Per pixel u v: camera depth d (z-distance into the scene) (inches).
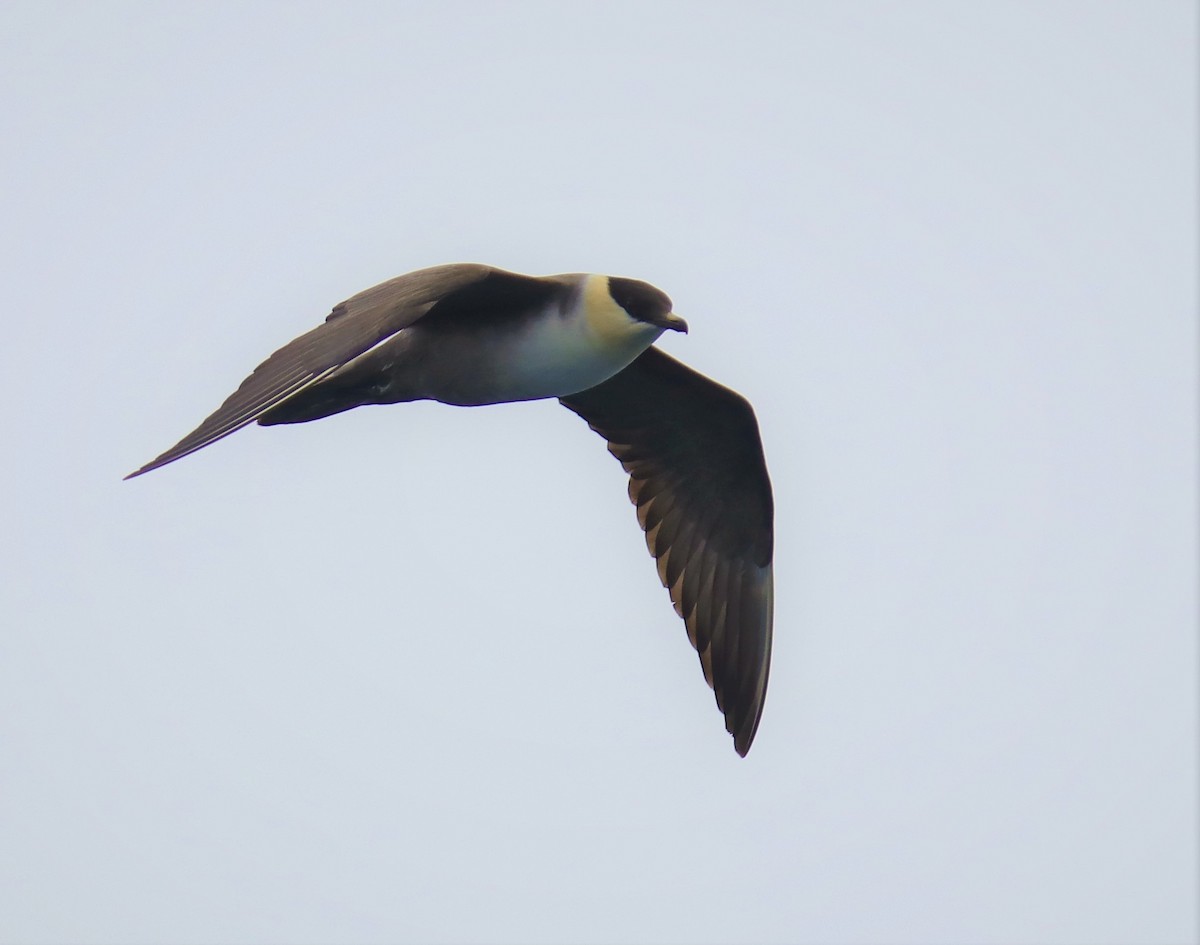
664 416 599.5
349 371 543.8
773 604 617.9
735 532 615.8
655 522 619.8
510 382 549.6
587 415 607.8
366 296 497.7
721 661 618.8
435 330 544.4
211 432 446.9
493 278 520.7
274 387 455.2
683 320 535.5
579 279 541.6
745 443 596.4
